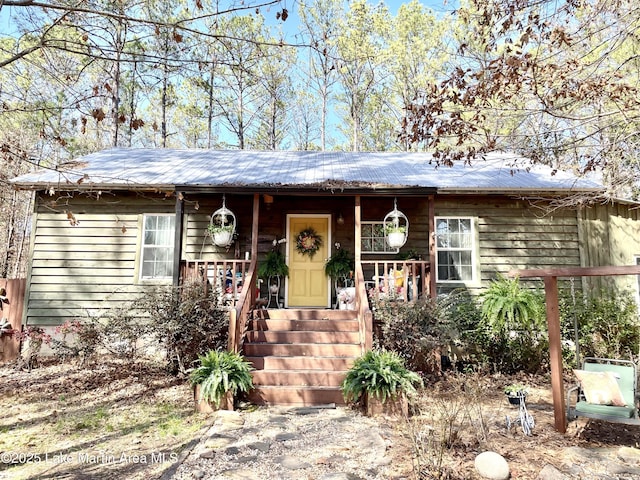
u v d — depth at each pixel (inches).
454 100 226.1
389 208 362.9
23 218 653.3
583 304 309.9
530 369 291.1
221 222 329.4
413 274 288.4
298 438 171.5
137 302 276.7
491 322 260.2
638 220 352.5
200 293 265.0
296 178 329.1
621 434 179.0
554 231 350.9
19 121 375.2
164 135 679.1
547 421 193.8
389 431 178.4
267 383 230.1
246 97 760.3
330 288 357.7
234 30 487.2
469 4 276.5
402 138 240.8
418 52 639.8
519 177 351.6
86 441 172.7
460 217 355.6
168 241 351.3
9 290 332.5
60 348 297.1
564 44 225.8
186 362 265.3
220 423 189.9
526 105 251.9
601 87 209.0
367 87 745.6
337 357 247.9
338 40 603.2
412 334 257.1
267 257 341.4
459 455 151.6
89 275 340.5
